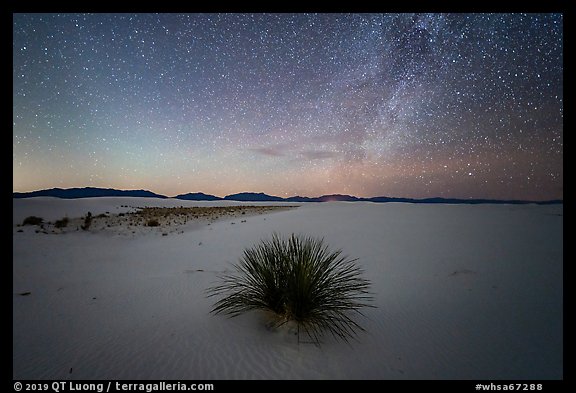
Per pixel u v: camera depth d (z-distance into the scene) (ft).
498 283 19.80
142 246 44.68
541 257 26.76
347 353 10.75
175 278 23.17
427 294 18.12
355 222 65.36
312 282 12.20
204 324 13.00
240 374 9.46
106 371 9.66
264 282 13.46
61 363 10.13
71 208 124.67
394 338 12.05
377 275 23.32
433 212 87.20
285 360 10.21
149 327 13.01
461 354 10.84
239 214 117.70
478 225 54.03
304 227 59.52
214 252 37.47
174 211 128.77
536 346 11.32
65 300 17.38
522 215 69.00
